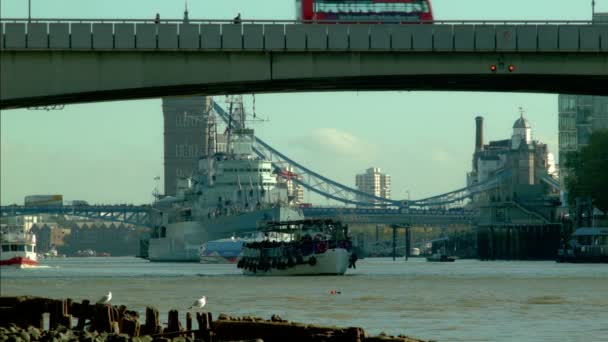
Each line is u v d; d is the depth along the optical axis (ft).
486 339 502.38
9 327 412.36
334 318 609.83
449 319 600.80
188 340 386.73
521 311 648.79
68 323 442.09
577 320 591.78
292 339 384.47
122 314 437.17
